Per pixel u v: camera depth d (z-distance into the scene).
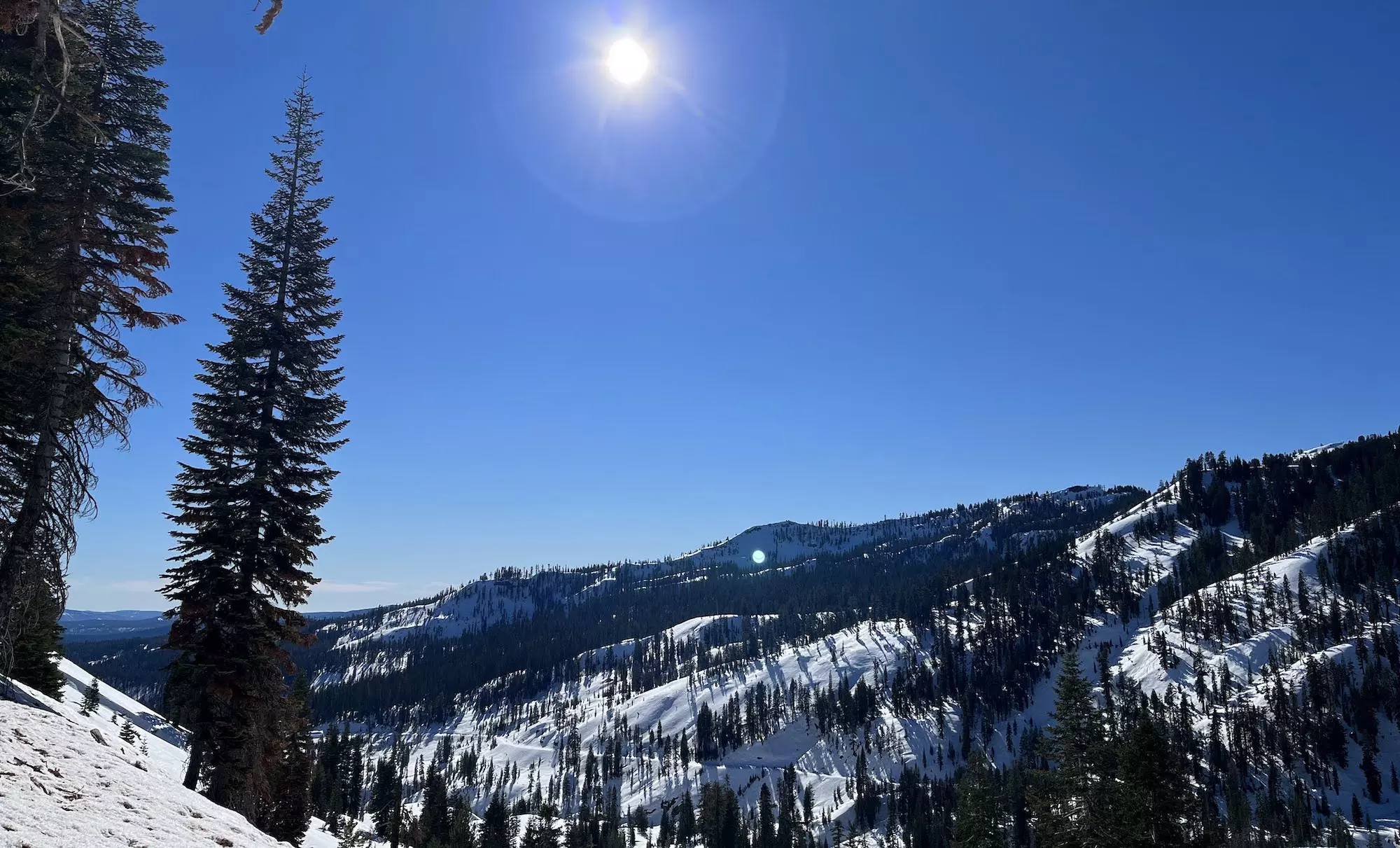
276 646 25.03
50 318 19.69
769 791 177.50
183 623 23.50
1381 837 118.00
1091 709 39.84
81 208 19.53
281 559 24.55
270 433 25.02
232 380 24.66
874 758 189.25
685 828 142.50
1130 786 34.03
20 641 39.88
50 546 20.59
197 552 23.62
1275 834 118.75
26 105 17.02
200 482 24.17
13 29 9.11
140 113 21.38
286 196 26.34
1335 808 129.75
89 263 19.88
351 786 101.56
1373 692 149.50
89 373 20.44
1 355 18.88
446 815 96.69
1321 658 164.88
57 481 20.52
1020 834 103.06
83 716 49.47
